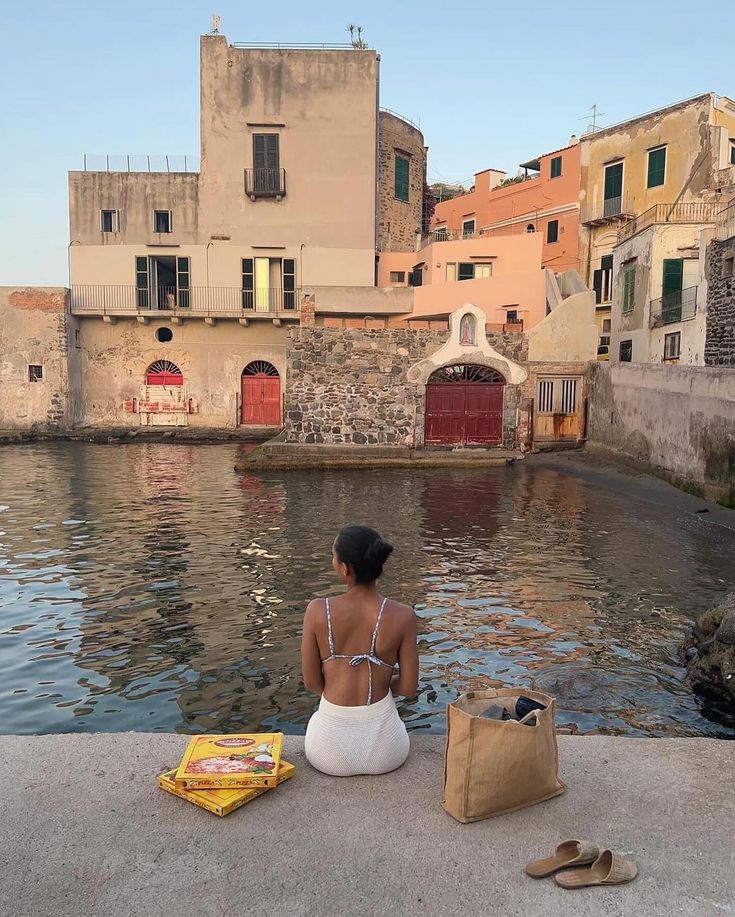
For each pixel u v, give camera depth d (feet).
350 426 83.25
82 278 117.80
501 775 10.03
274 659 24.08
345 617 11.21
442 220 158.81
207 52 116.78
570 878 8.80
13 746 11.96
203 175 117.70
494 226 144.87
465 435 84.43
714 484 53.88
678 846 9.57
